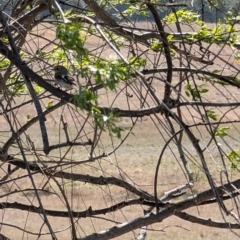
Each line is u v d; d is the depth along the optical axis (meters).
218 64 5.27
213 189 3.53
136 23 5.51
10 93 5.48
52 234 3.24
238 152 5.78
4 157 5.24
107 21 4.78
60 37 3.25
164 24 5.48
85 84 3.91
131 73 3.58
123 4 5.87
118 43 5.59
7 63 6.18
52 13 4.72
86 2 4.79
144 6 5.79
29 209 5.44
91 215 5.48
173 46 5.05
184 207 5.12
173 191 5.84
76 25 3.39
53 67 4.77
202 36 5.42
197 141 3.63
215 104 3.83
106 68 3.21
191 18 5.85
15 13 5.55
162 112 3.84
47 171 4.59
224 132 5.28
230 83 4.63
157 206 5.14
